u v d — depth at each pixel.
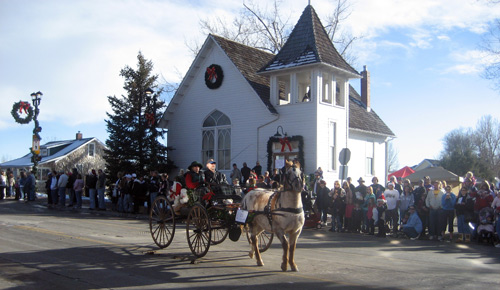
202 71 28.84
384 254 12.58
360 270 9.97
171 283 8.56
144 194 22.95
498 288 8.38
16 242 13.05
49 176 28.11
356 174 28.78
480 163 54.41
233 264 10.44
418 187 16.98
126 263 10.37
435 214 16.02
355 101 33.09
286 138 24.25
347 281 8.83
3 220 18.73
